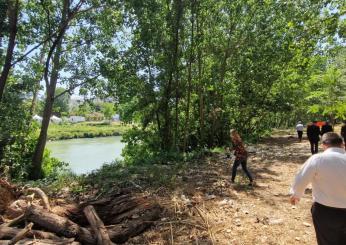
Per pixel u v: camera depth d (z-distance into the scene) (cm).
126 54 1773
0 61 1745
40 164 1823
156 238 621
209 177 1098
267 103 2700
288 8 1692
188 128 2125
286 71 2427
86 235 579
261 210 769
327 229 400
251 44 2098
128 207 706
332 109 1130
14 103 1750
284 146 2212
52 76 1820
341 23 793
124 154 2080
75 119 8762
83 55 1792
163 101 1877
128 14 1691
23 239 545
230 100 2420
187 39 1862
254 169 1295
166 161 1500
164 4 1727
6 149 1708
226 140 2353
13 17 1603
